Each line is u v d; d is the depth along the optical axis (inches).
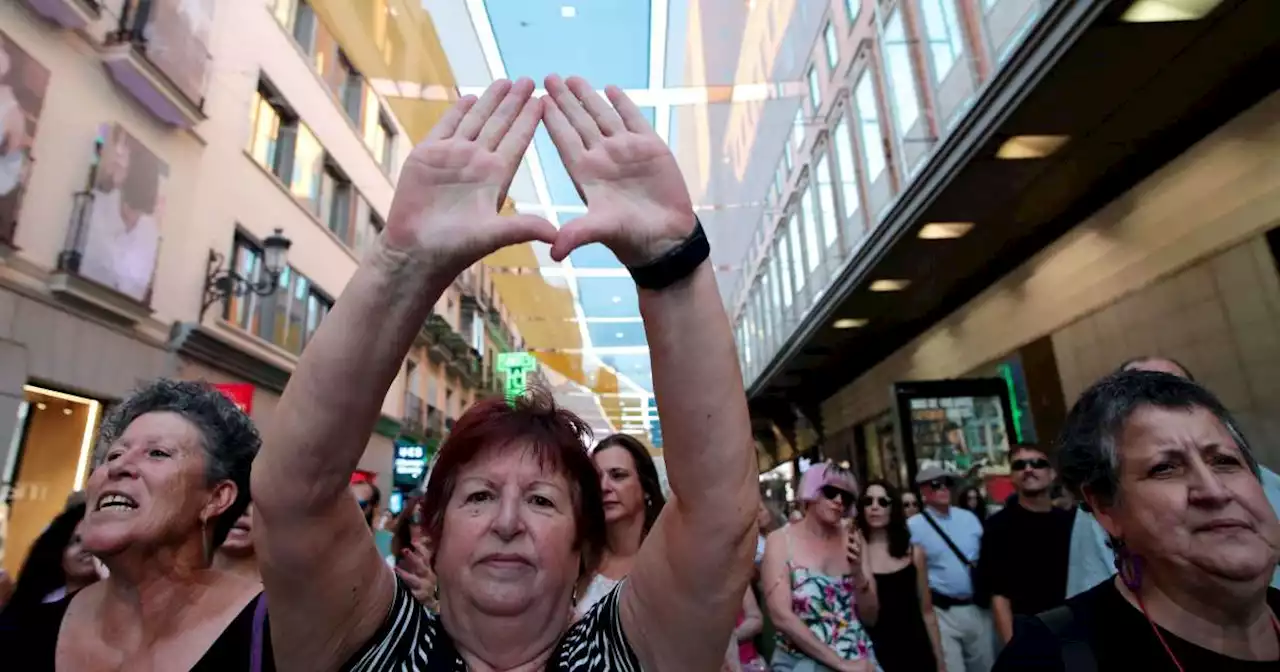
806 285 450.6
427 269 33.1
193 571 56.2
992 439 276.5
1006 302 311.3
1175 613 47.3
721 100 281.3
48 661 51.3
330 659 37.8
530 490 43.8
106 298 283.9
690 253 34.8
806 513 111.9
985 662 133.3
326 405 33.2
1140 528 47.9
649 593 39.2
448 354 773.9
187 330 331.3
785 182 482.9
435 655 40.8
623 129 36.5
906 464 271.4
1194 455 46.1
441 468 45.9
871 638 115.6
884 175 320.8
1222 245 194.4
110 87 294.4
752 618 132.9
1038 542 118.3
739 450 35.9
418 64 243.9
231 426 59.8
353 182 540.1
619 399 911.0
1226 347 194.1
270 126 436.8
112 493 52.7
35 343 254.4
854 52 352.2
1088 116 201.0
